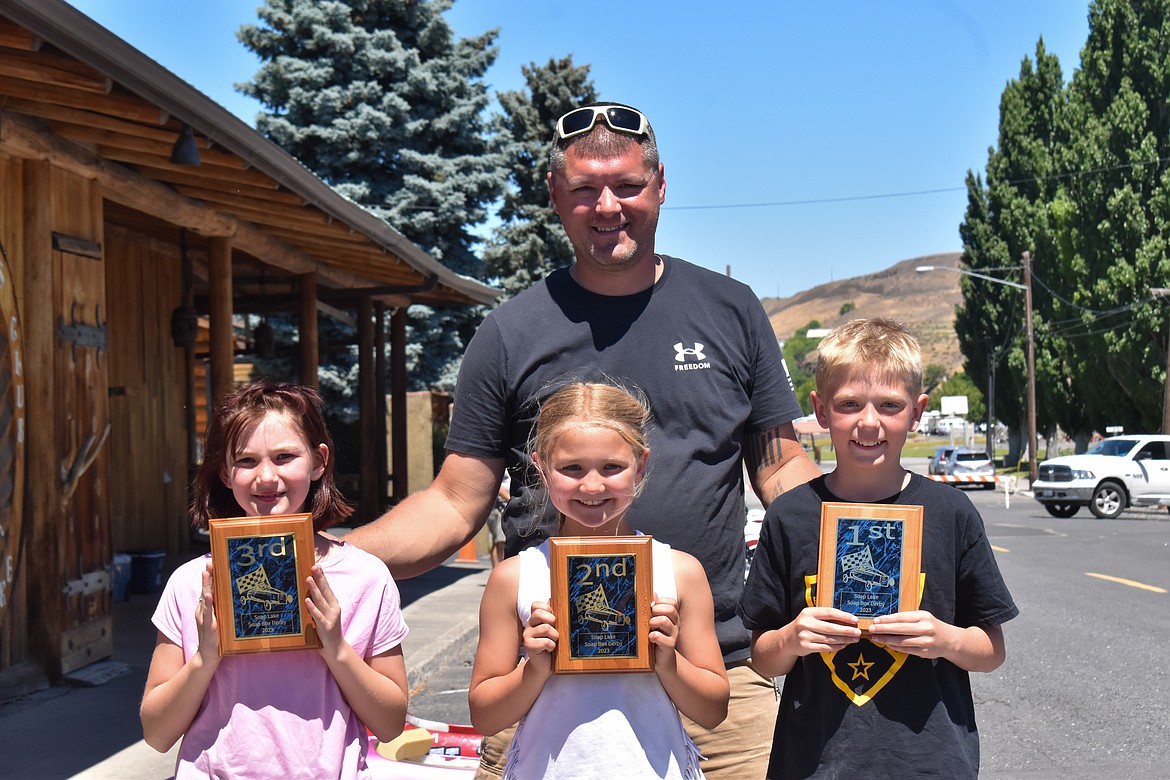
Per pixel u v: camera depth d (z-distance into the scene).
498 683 2.64
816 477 3.17
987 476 40.31
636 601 2.55
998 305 51.66
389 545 3.09
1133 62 39.03
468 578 14.27
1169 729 6.71
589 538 2.55
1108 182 38.94
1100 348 39.72
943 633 2.71
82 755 5.74
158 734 2.65
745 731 3.11
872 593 2.77
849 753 2.79
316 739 2.65
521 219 35.81
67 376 7.52
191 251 14.78
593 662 2.55
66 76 6.27
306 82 27.44
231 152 7.93
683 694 2.59
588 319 3.19
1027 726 6.84
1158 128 38.53
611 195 3.07
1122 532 21.14
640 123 3.12
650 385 3.13
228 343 10.94
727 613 3.10
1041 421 50.47
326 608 2.60
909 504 2.91
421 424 20.61
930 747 2.76
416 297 17.95
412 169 28.14
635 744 2.58
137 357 13.57
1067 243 41.53
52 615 7.23
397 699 2.75
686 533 3.04
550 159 3.21
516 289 34.28
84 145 7.85
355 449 25.50
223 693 2.66
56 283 7.44
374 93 27.66
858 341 2.90
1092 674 8.27
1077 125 42.44
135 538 13.31
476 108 28.77
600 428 2.62
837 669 2.84
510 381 3.21
